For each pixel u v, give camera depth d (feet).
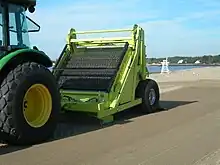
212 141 21.03
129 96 30.12
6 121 19.44
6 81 19.80
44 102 21.61
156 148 19.43
